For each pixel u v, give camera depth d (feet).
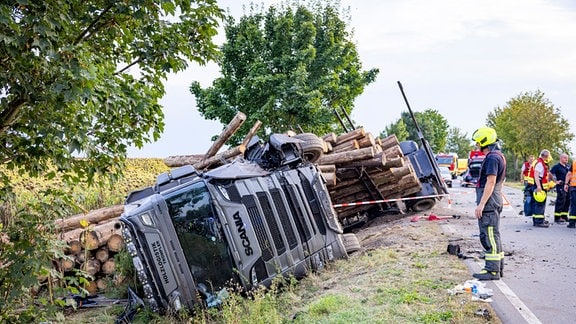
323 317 20.63
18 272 20.66
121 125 23.06
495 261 23.34
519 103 165.89
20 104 20.30
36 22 17.02
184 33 23.99
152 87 24.79
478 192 24.13
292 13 90.68
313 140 40.42
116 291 34.58
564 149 149.38
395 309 19.51
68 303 22.93
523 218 48.24
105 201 48.65
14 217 23.79
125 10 20.56
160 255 25.75
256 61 83.10
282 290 27.48
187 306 25.84
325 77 88.58
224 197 26.76
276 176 30.17
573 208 41.27
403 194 51.96
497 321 17.89
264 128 84.48
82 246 36.11
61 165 21.74
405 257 28.76
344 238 34.30
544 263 27.20
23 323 21.71
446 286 22.13
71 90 17.57
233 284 25.84
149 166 105.40
